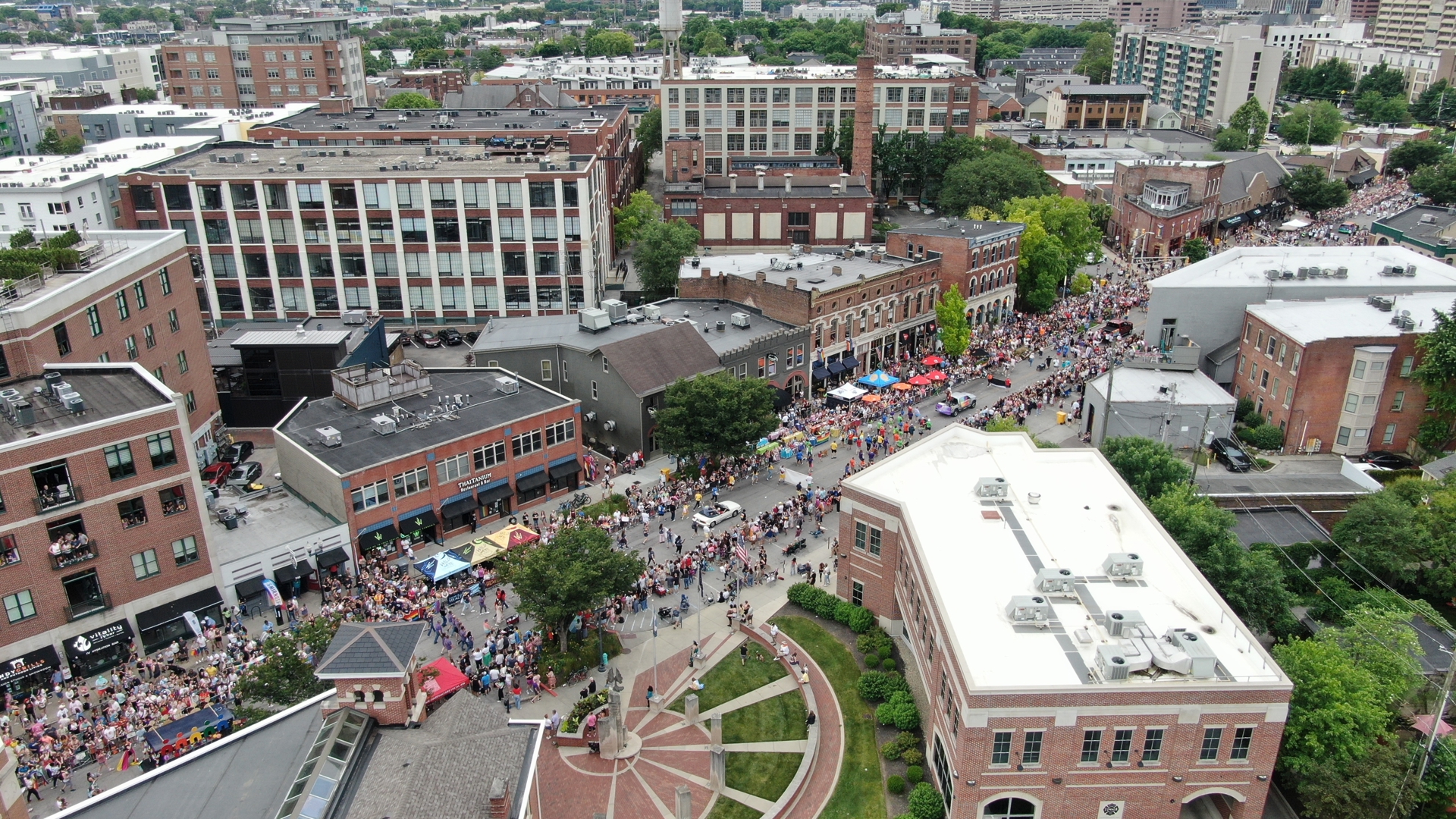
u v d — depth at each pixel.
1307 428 87.69
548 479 78.50
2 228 122.50
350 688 38.84
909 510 58.09
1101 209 161.75
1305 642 48.62
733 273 106.31
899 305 109.62
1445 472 74.00
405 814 34.28
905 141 175.25
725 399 76.94
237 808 34.03
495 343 91.94
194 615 59.88
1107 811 43.91
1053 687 41.50
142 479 57.94
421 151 131.75
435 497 71.50
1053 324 120.75
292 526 67.00
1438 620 56.09
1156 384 91.81
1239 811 44.00
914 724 52.69
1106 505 59.66
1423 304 93.94
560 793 48.81
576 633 60.78
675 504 76.88
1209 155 181.75
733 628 62.50
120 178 108.50
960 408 94.06
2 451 52.53
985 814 44.28
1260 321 92.81
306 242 112.38
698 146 152.62
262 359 88.75
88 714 53.22
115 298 74.19
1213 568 56.66
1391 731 49.06
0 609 54.00
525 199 111.38
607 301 95.25
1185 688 41.56
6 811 35.31
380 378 77.12
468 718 40.06
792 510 74.81
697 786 49.47
